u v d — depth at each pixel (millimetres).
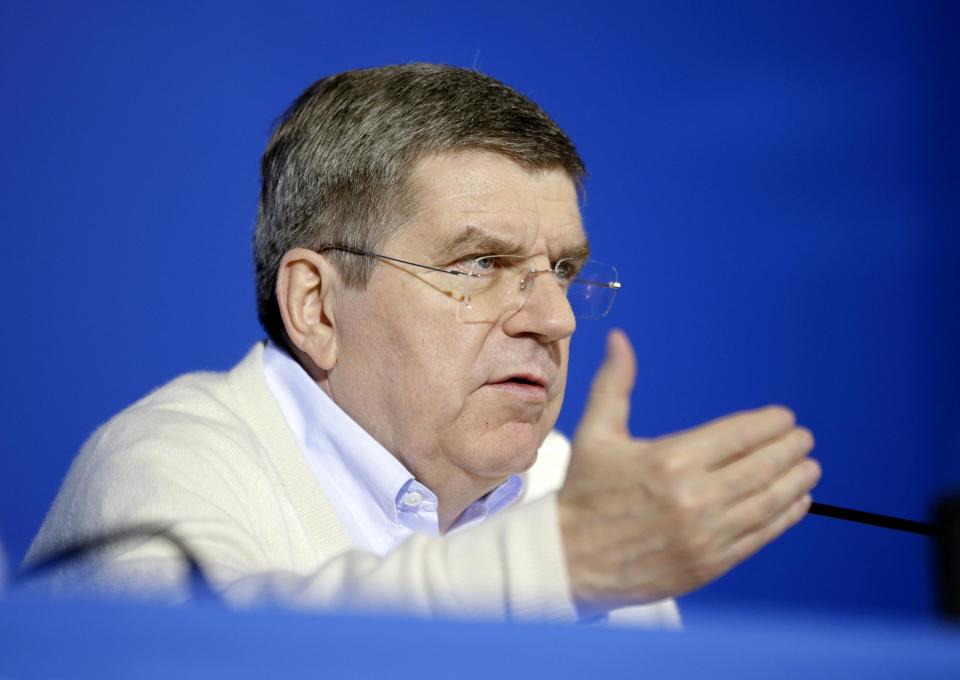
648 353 11875
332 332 6363
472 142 6113
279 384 6555
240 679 1880
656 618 6641
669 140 12117
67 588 5133
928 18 12852
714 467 3514
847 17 12750
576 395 11492
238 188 10242
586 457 3625
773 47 12492
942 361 12727
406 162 6102
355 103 6297
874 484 12500
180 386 6621
